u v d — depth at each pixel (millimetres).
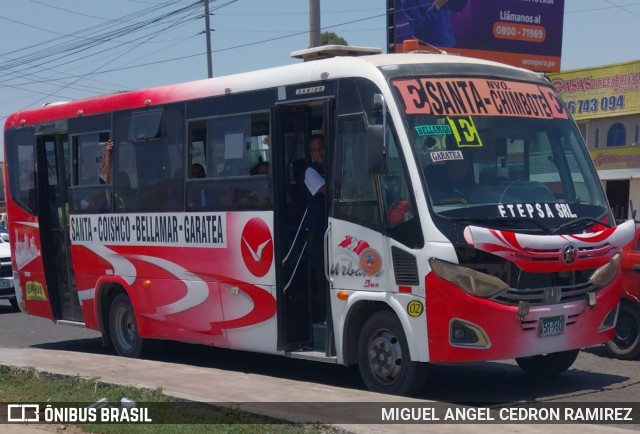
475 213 8141
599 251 8609
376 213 8500
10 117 13906
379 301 8547
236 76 10281
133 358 11750
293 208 9727
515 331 8023
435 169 8258
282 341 9609
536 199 8586
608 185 31250
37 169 13320
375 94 8531
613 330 9070
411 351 8195
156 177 11281
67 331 16125
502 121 8852
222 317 10398
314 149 9625
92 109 12352
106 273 12188
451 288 7855
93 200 12352
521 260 7977
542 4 26578
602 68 30859
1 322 17547
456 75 8867
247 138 10023
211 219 10453
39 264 13391
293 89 9477
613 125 30703
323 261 9586
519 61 26328
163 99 11211
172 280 11094
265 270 9758
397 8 25391
